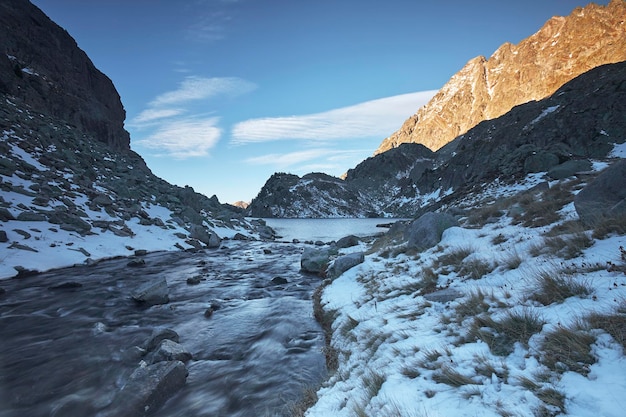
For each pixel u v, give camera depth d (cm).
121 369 781
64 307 1252
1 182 2252
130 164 5419
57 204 2462
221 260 2608
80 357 843
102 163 4281
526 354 444
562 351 412
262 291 1627
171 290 1614
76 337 981
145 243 2736
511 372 416
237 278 1950
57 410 623
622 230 718
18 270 1602
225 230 4666
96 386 704
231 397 672
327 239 5912
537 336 471
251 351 916
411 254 1487
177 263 2314
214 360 857
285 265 2458
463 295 768
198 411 627
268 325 1130
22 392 683
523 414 337
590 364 377
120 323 1122
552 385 365
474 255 1033
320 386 663
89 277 1712
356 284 1346
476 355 483
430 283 970
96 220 2594
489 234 1264
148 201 3850
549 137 10419
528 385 380
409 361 545
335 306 1177
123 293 1475
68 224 2278
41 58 5978
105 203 2959
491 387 401
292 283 1841
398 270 1276
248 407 632
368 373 573
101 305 1301
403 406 418
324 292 1430
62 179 2897
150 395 638
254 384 727
